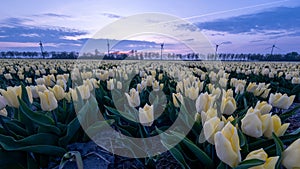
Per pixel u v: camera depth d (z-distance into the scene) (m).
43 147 1.81
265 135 1.40
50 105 2.05
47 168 2.07
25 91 2.24
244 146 1.38
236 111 2.81
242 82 3.75
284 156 1.10
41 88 2.69
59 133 2.09
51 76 4.62
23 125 2.21
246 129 1.34
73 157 1.94
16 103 2.09
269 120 1.34
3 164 1.77
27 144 1.83
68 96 2.67
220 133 1.06
